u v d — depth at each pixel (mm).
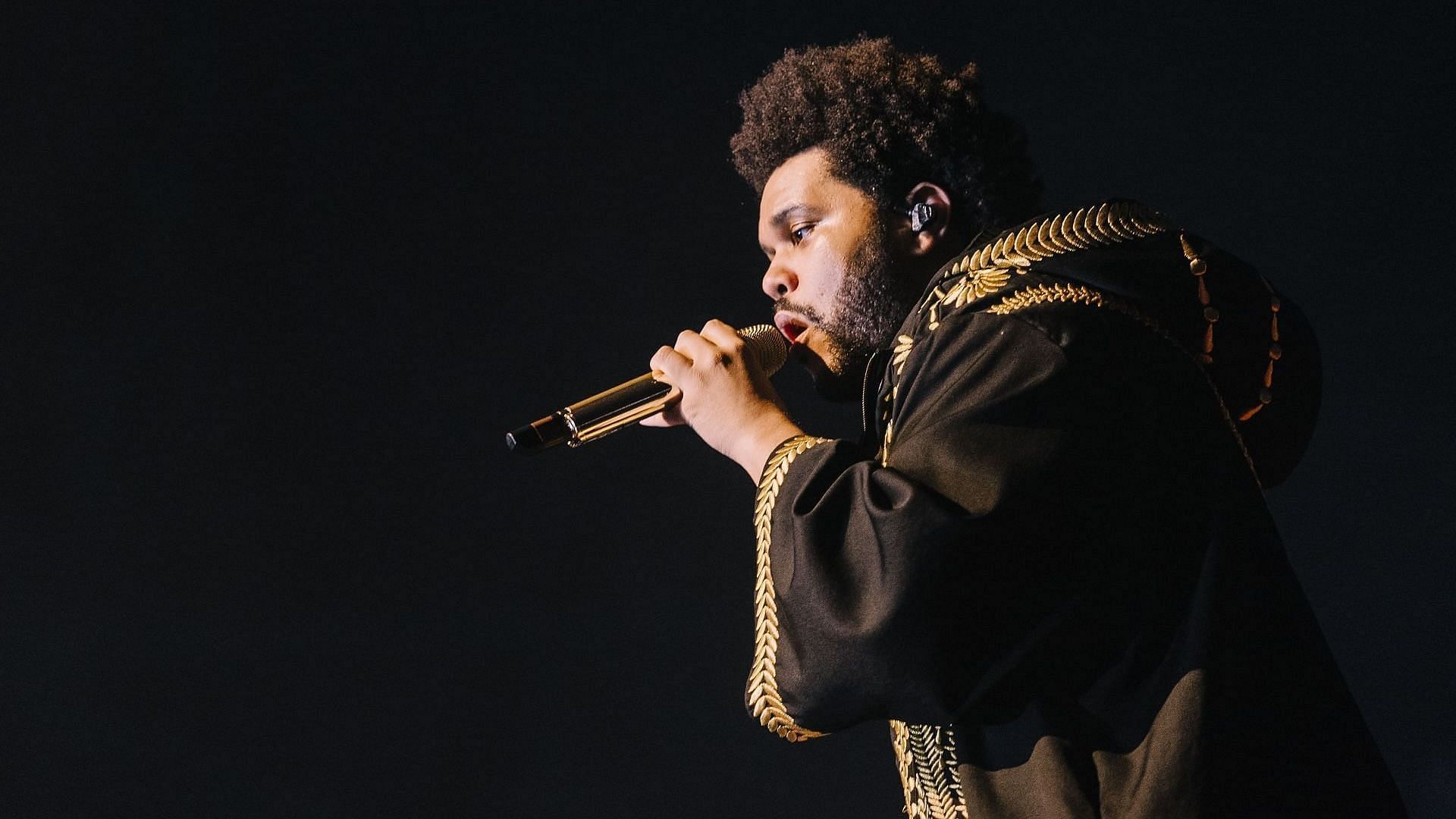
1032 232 3377
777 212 4156
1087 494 2900
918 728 3250
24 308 13125
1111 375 3047
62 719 12344
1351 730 3006
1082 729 2992
